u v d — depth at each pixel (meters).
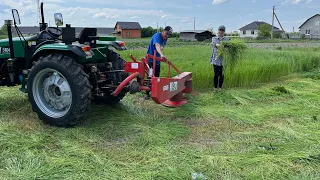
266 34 57.91
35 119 4.94
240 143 4.14
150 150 3.87
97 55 5.06
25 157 3.57
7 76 5.59
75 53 4.28
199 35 49.94
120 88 4.55
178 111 5.56
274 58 11.00
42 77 4.67
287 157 3.62
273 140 4.27
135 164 3.49
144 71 4.88
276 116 5.35
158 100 4.50
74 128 4.54
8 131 4.31
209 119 5.22
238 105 6.17
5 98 6.18
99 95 4.84
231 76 7.79
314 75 9.70
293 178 3.20
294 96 6.83
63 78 4.53
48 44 4.68
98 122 4.80
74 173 3.27
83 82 4.42
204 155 3.70
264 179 3.20
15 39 5.30
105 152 3.80
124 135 4.33
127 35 60.84
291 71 10.22
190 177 3.23
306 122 5.00
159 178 3.21
